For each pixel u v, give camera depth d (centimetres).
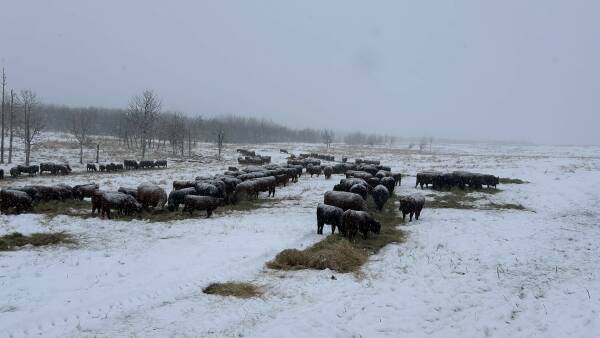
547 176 3412
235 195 2367
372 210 2169
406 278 1156
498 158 5722
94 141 7675
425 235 1645
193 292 1039
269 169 3528
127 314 908
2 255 1282
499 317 898
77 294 1004
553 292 1023
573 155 7350
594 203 2423
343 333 843
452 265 1257
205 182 2397
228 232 1625
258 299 1005
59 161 4847
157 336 814
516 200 2516
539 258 1330
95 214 1934
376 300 1004
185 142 8838
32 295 991
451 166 4622
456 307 959
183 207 2161
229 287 1074
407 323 886
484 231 1714
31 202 1977
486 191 2798
